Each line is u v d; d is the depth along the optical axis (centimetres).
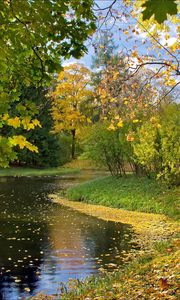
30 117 498
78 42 530
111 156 2609
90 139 2717
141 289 633
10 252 1152
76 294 746
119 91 1039
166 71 927
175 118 1984
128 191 2155
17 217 1714
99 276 921
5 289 845
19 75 543
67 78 3953
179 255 813
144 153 2103
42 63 531
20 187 2828
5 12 443
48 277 928
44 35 484
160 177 2123
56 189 2736
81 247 1220
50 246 1228
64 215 1783
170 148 1947
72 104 4041
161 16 173
